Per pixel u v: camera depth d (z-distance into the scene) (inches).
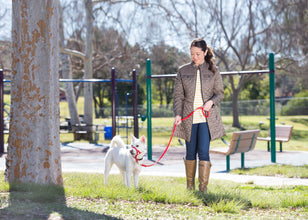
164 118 1477.6
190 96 231.5
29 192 201.5
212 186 272.8
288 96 1852.9
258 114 1615.4
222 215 179.0
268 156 539.5
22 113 229.5
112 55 1263.5
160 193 213.9
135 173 255.6
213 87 232.8
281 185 291.7
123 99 2076.8
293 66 1249.4
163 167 428.5
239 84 1294.3
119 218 162.6
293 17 1169.4
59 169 239.3
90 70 876.6
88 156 544.1
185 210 186.4
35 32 228.8
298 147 753.0
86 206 181.8
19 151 229.8
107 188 229.8
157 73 1470.2
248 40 1195.9
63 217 153.8
